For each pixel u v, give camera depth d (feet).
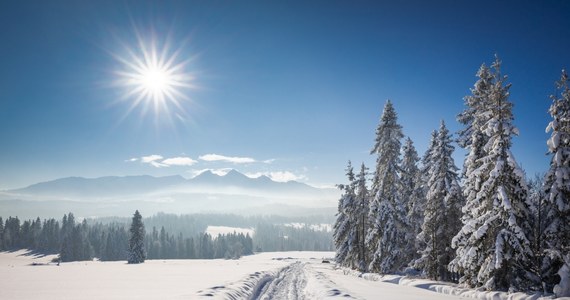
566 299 47.09
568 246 57.62
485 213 63.21
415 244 109.19
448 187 90.17
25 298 60.80
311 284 74.69
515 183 60.95
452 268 67.82
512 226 57.62
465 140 85.15
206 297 48.08
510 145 62.23
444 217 90.53
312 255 558.97
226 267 187.52
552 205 60.44
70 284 92.63
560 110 60.29
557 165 58.80
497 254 56.70
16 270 181.88
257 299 56.90
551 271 58.39
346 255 156.35
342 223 156.04
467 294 60.03
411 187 125.80
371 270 106.93
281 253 626.23
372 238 108.06
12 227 508.94
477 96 75.15
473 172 64.49
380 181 114.01
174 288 73.92
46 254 463.42
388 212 106.42
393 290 65.57
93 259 437.58
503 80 64.59
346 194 154.71
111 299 53.78
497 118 63.21
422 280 79.00
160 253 497.46
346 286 70.95
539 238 61.31
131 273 144.46
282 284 79.56
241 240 617.21
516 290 54.54
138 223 306.55
